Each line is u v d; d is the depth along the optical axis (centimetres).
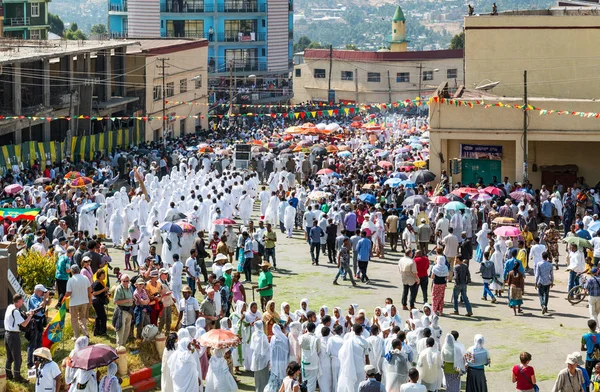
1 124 6812
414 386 2345
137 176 5553
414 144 8125
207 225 5197
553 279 3978
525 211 4788
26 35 13212
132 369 2831
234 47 14462
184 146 8600
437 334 2898
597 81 6719
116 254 4691
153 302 3080
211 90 12744
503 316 3612
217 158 7494
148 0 14200
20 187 5331
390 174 6147
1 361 2811
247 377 2945
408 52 14600
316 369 2702
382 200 5262
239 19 14462
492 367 3014
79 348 2467
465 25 6819
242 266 4109
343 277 4169
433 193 5766
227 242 4431
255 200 6438
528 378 2497
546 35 6731
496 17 6769
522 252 4088
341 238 4178
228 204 5356
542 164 6272
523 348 3209
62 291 3269
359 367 2638
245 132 10012
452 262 4162
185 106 10725
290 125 11544
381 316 3025
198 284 3572
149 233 4312
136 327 3067
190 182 5866
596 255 4188
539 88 6806
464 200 5091
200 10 14225
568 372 2462
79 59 8419
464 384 2856
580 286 3803
